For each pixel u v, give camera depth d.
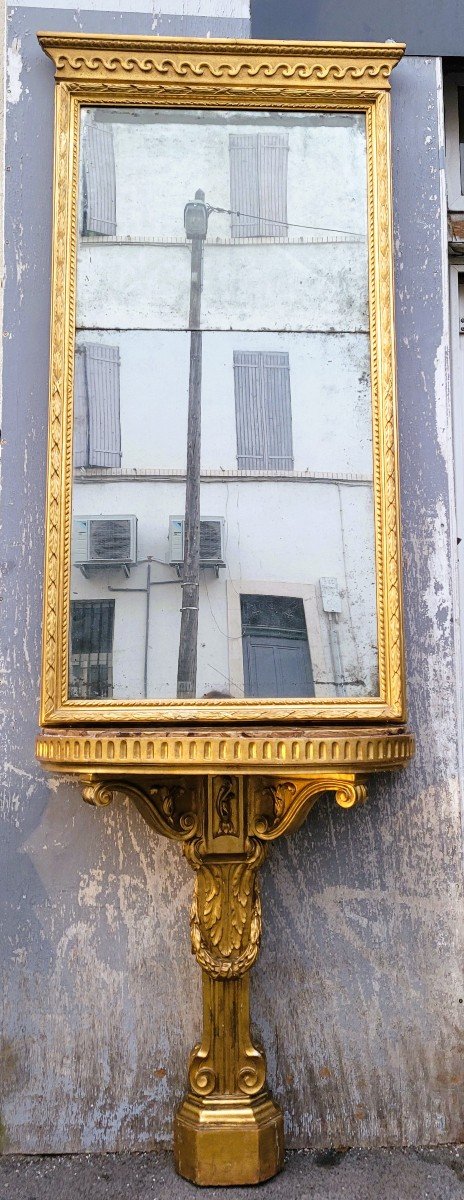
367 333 1.86
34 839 1.92
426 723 1.95
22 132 1.98
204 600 1.80
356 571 1.81
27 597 1.93
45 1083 1.88
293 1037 1.90
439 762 1.95
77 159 1.86
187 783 1.78
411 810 1.95
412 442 1.98
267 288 1.87
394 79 2.03
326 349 1.86
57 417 1.80
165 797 1.75
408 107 2.03
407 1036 1.91
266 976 1.91
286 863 1.93
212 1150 1.72
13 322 1.96
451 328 2.22
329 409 1.85
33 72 1.99
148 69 1.86
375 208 1.87
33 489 1.94
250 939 1.76
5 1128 1.87
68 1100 1.88
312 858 1.94
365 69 1.88
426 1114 1.89
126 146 1.88
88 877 1.92
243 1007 1.78
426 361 1.99
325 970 1.92
